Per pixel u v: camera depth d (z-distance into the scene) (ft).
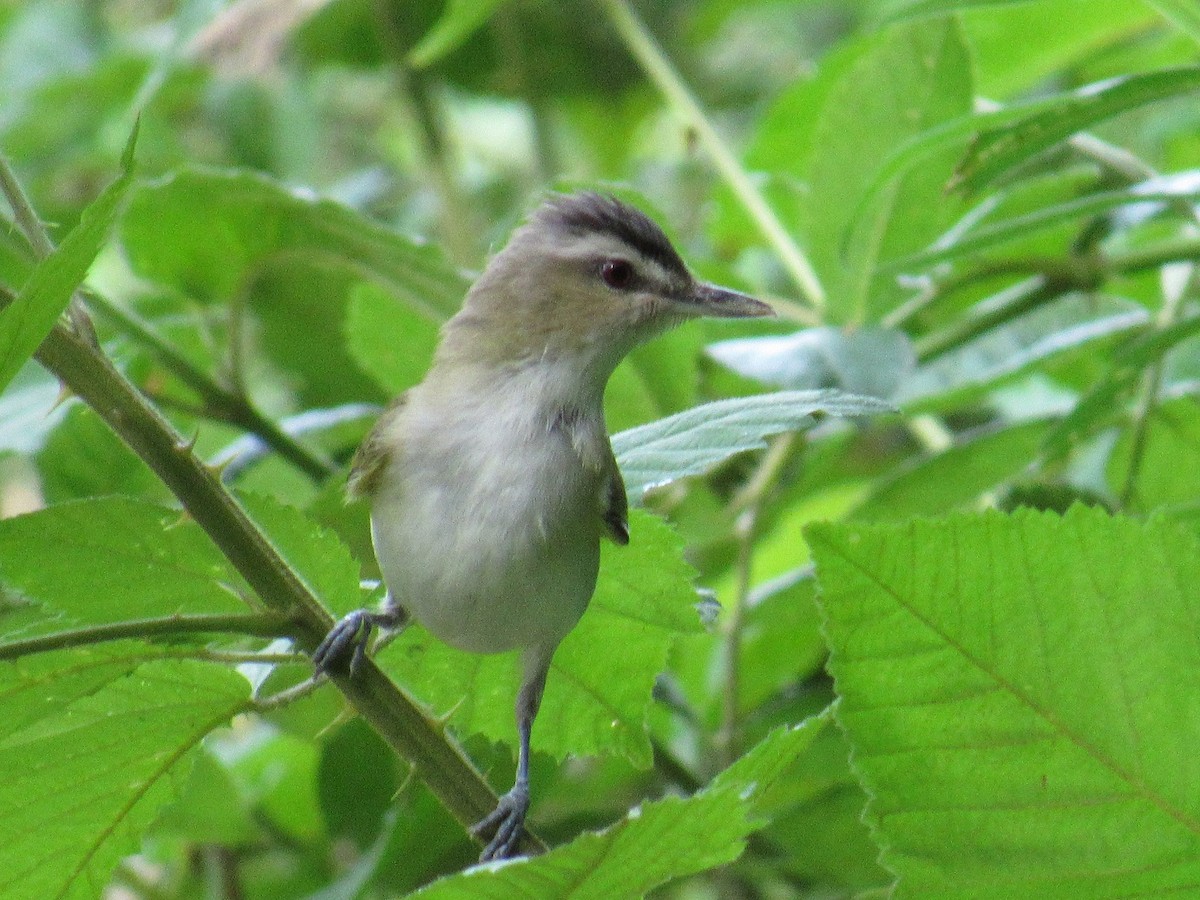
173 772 9.96
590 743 10.07
